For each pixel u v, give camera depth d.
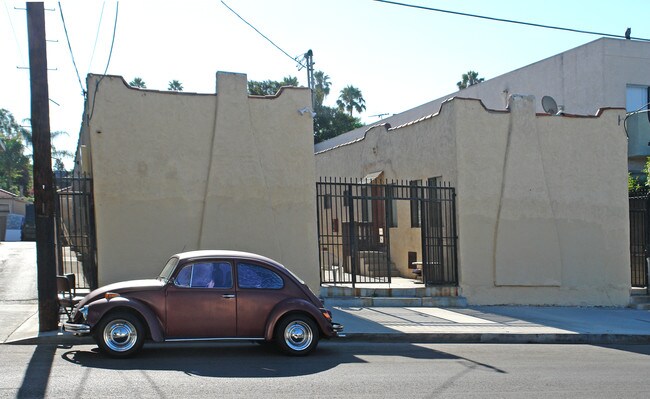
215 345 10.30
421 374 8.67
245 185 14.22
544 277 16.84
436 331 12.20
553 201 17.22
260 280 9.40
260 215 14.28
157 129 13.73
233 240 14.04
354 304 14.96
